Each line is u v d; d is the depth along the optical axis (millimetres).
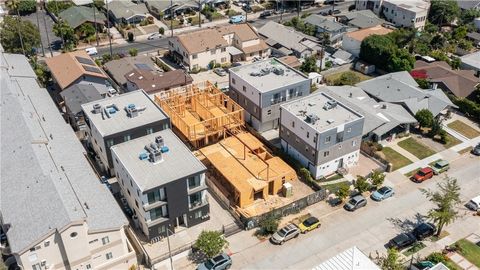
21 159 62312
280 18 134500
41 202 53781
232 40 112312
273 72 85312
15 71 91125
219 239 55969
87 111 72875
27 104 77312
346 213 64750
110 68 100375
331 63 106812
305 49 109312
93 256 53594
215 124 77000
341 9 142750
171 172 58750
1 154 65000
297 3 142625
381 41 105250
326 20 122875
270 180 66062
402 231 61312
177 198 58562
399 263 53344
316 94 77750
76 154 67250
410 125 84062
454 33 120812
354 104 82688
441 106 85188
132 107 71312
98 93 85688
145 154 61750
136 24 129500
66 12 125312
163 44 118750
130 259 55500
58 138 69875
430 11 129500
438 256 55438
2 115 73562
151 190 55750
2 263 54656
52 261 51375
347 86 91000
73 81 87562
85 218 50219
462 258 56938
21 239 49875
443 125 85188
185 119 79688
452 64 105562
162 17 133250
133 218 62594
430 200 62594
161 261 56312
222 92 87188
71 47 114125
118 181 66062
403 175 72250
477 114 86062
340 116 71375
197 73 104875
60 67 93375
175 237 60438
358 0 139250
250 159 70625
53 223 50031
